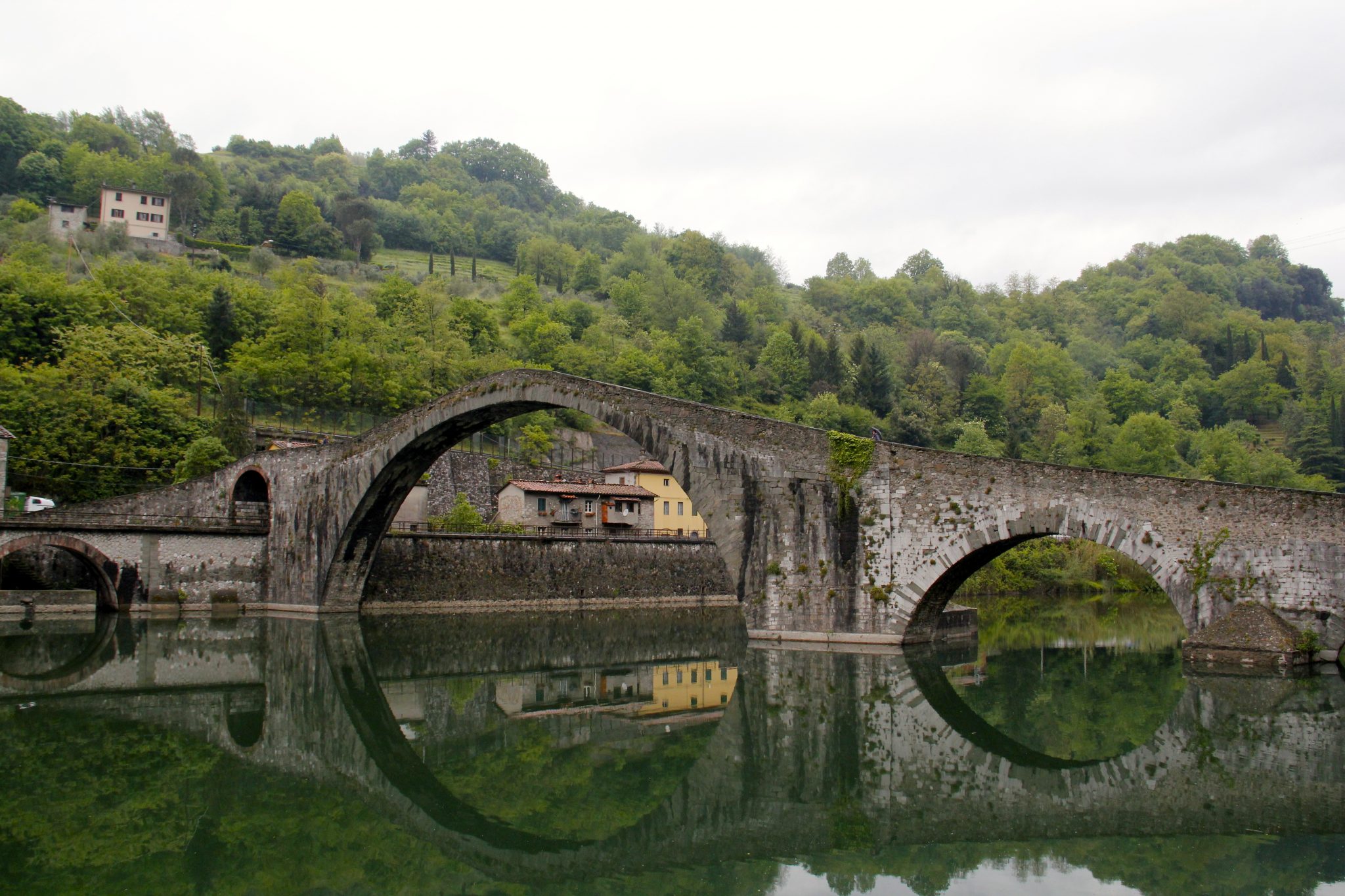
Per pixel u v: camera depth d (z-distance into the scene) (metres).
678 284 154.88
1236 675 27.23
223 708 26.05
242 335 89.00
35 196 132.75
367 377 85.19
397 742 22.77
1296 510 27.14
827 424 106.88
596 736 23.25
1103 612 57.66
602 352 120.06
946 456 32.47
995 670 31.86
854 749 21.38
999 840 15.55
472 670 33.41
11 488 54.75
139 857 15.10
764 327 146.00
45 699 26.56
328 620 46.19
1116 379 137.38
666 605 58.78
